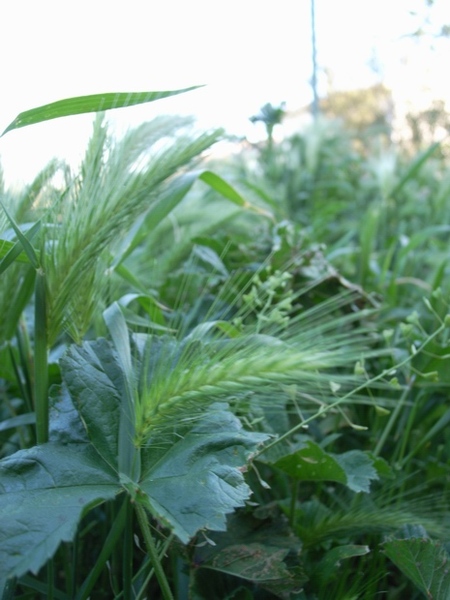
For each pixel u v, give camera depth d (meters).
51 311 0.24
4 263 0.24
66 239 0.24
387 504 0.33
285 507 0.29
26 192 0.31
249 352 0.21
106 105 0.25
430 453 0.42
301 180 0.97
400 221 0.82
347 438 0.40
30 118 0.25
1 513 0.18
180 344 0.25
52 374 0.33
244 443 0.21
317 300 0.43
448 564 0.24
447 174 0.83
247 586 0.26
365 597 0.26
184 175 0.35
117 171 0.26
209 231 0.51
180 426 0.21
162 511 0.18
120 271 0.34
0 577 0.16
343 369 0.41
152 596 0.31
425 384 0.36
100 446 0.22
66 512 0.18
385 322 0.49
